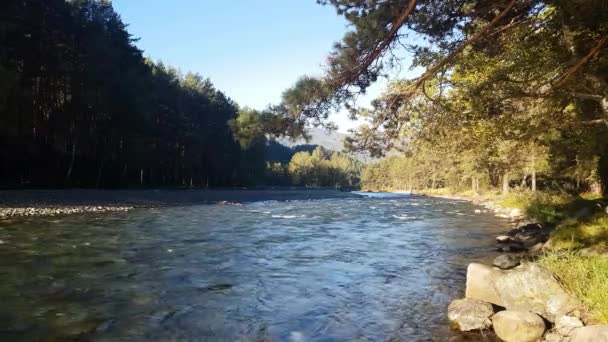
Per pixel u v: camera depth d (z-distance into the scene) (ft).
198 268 42.96
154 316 28.17
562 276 26.81
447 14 26.35
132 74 181.16
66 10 148.46
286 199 214.28
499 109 35.40
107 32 178.60
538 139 52.01
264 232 72.64
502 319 23.79
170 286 35.76
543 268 26.53
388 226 84.79
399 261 47.96
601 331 18.84
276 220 94.68
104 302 30.86
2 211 85.05
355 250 55.47
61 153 164.35
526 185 199.82
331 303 31.55
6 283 35.12
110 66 163.22
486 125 41.75
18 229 66.80
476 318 25.63
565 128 45.19
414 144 40.63
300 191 304.30
